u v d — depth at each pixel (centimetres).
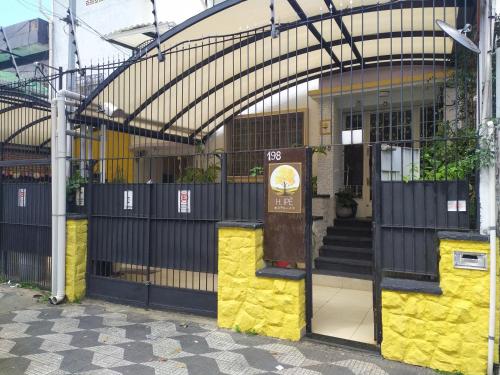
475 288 382
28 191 722
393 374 388
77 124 730
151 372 397
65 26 1282
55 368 408
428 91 746
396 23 593
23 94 789
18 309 602
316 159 866
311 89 855
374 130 859
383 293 419
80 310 597
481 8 420
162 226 594
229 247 508
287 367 404
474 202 427
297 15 584
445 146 433
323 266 752
